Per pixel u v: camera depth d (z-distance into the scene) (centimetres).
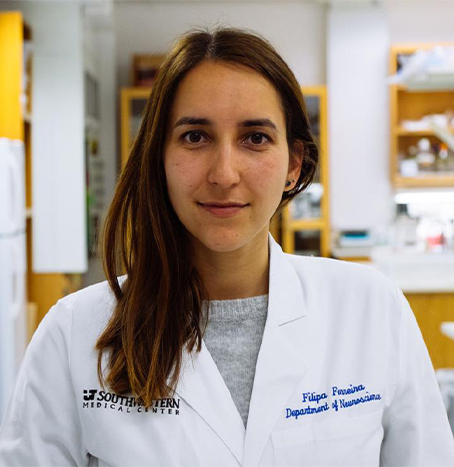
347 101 647
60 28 482
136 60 618
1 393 367
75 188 489
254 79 104
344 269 128
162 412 110
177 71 104
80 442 116
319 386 115
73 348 116
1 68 425
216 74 103
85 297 121
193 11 648
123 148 602
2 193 372
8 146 374
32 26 482
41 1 477
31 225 495
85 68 523
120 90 643
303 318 119
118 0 640
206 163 103
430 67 451
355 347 119
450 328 332
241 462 109
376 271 129
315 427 113
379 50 643
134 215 116
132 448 108
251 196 103
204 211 103
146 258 113
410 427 119
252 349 116
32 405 115
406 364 121
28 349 120
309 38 656
